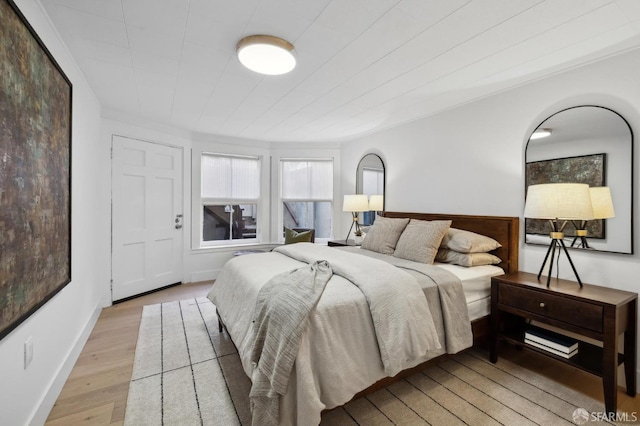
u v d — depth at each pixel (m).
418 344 1.68
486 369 2.16
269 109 3.21
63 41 1.88
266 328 1.53
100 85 2.62
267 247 4.88
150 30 1.76
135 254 3.61
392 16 1.60
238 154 4.67
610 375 1.66
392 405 1.76
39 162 1.48
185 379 1.99
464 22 1.66
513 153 2.57
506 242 2.55
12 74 1.21
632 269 1.93
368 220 4.28
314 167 5.02
